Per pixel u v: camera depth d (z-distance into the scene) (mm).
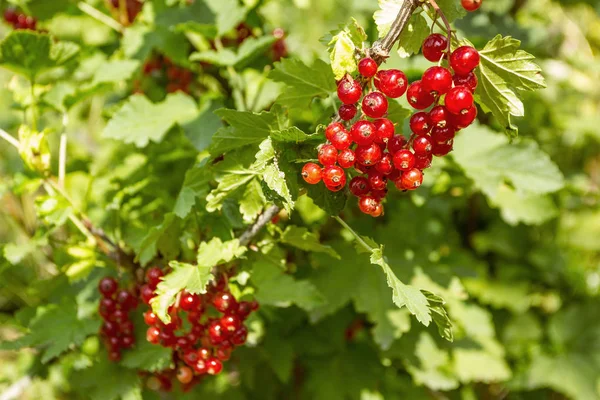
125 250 559
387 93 431
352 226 640
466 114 425
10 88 585
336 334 667
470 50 424
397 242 646
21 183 537
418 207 706
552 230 880
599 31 1107
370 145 430
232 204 500
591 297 850
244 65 591
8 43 533
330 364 660
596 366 775
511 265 835
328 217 607
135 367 529
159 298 461
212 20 607
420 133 436
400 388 690
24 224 695
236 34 645
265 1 639
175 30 607
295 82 477
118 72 589
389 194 631
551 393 859
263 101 595
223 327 486
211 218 503
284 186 437
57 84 590
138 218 582
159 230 493
